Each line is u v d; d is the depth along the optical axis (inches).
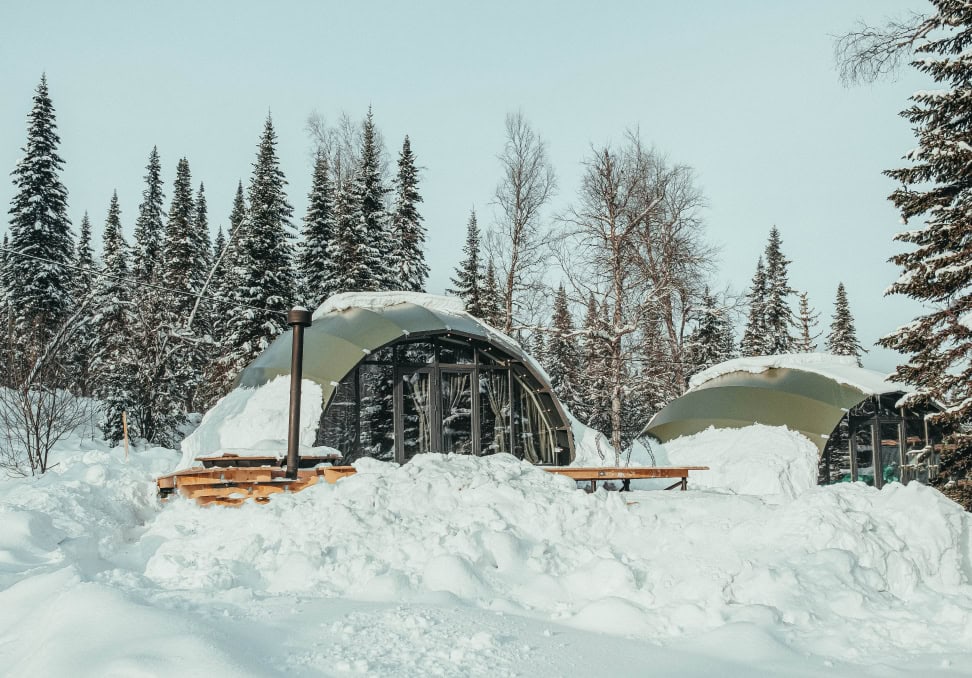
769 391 781.3
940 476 753.6
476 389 694.5
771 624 213.0
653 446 811.4
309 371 631.2
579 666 180.2
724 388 815.7
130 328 1214.3
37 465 708.7
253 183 1323.8
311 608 221.6
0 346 922.7
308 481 415.2
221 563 265.1
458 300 740.0
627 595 237.8
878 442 757.9
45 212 1386.6
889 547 264.5
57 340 856.3
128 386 1098.1
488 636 193.2
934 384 710.5
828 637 204.8
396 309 705.0
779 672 180.5
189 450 571.8
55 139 1441.9
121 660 160.6
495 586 250.5
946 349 713.6
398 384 660.1
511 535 278.7
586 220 927.7
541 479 356.2
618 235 909.8
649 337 1023.0
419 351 675.4
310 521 296.4
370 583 241.6
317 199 1429.6
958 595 249.4
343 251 1374.3
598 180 941.8
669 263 1032.8
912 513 281.0
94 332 1365.7
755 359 841.5
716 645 196.4
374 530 285.7
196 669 157.6
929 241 715.4
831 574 244.5
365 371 650.8
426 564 256.5
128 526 383.6
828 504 280.5
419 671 170.7
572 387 1222.3
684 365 1081.4
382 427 649.0
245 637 189.2
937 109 695.7
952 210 695.7
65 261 1395.2
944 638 208.4
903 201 722.8
